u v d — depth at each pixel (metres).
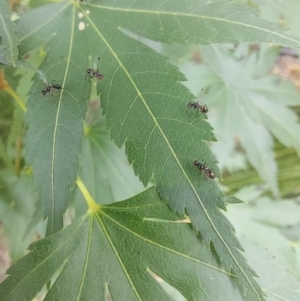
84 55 0.08
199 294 0.07
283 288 0.08
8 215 0.11
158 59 0.08
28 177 0.11
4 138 0.11
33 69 0.08
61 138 0.08
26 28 0.08
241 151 0.14
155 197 0.08
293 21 0.10
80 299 0.08
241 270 0.07
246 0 0.11
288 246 0.13
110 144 0.11
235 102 0.13
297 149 0.13
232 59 0.12
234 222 0.13
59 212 0.08
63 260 0.08
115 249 0.08
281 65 0.17
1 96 0.10
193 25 0.08
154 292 0.08
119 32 0.08
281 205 0.13
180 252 0.08
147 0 0.08
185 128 0.07
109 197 0.11
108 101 0.08
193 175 0.07
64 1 0.08
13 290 0.07
